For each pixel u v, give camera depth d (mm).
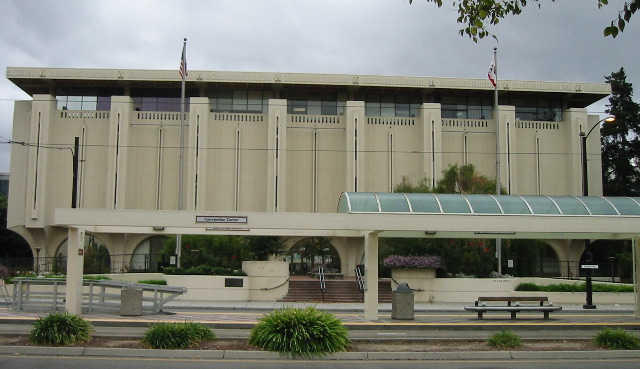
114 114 45375
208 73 45969
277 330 13273
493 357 13430
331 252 46656
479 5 10633
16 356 12367
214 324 16797
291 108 48750
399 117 47875
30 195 44656
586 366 12609
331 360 12852
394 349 13875
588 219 18984
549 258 47906
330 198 46906
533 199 21188
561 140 48812
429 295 31625
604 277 45719
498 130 43062
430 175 46219
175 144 46469
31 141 45031
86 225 18391
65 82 46375
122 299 18750
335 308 26484
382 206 20359
